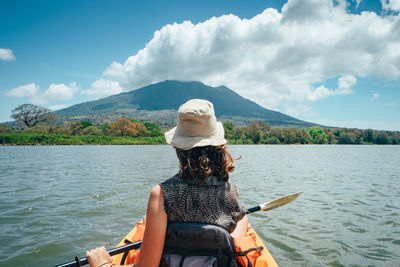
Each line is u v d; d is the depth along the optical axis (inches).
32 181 362.0
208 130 53.0
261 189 322.7
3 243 153.9
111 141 2333.9
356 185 357.7
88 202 246.7
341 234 172.7
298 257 140.9
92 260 60.0
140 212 216.1
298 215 213.8
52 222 190.2
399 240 162.9
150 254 47.8
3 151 1160.2
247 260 61.4
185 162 51.5
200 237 49.5
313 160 843.4
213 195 51.5
